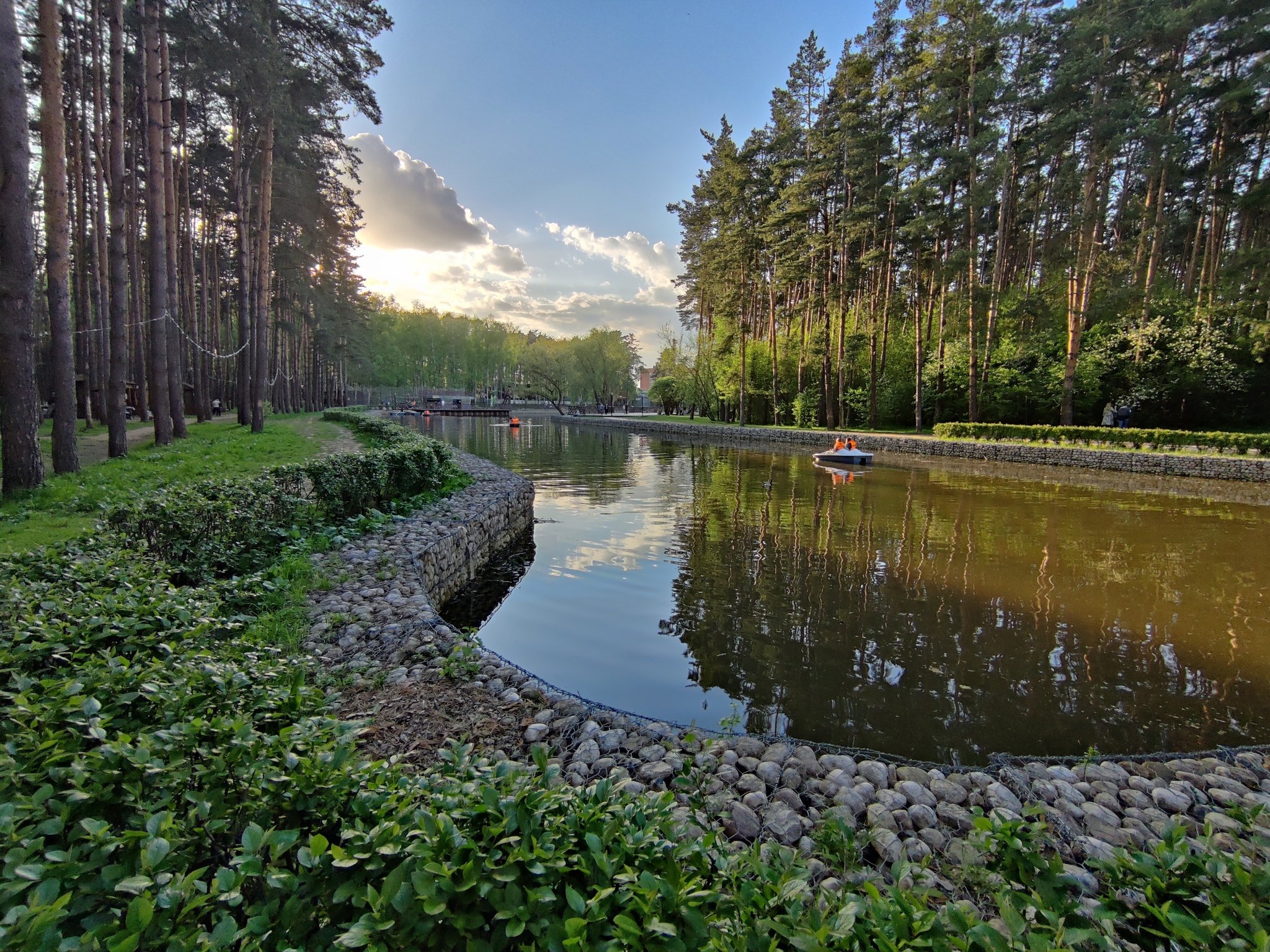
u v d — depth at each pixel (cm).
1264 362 2389
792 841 292
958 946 147
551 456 2777
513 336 10381
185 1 1658
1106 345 2658
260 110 1808
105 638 295
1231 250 2948
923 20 2670
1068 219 2581
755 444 3300
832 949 144
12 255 876
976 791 347
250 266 2739
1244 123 2552
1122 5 2203
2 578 365
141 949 139
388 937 144
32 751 188
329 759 198
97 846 157
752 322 4350
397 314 9012
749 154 3359
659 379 6050
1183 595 799
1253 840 232
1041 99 2364
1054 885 172
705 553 1041
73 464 1057
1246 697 543
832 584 860
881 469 2128
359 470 945
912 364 3453
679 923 153
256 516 696
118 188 1308
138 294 2436
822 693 559
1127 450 1986
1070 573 897
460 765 216
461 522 943
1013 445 2241
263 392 2195
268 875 157
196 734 202
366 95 1956
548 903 153
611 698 557
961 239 3086
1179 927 145
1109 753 466
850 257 3484
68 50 1878
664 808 198
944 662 618
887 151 2961
